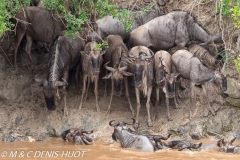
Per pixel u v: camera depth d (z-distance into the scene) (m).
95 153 38.16
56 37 46.47
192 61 44.34
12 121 46.34
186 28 47.62
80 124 45.19
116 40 47.44
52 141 43.22
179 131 43.06
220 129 42.94
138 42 48.12
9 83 48.34
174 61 45.28
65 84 43.31
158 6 51.50
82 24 47.31
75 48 47.38
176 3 54.28
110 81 49.38
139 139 39.53
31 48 51.97
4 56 50.38
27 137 44.31
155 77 44.66
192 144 39.00
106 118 45.47
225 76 45.06
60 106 46.94
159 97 47.19
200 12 52.91
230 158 36.12
